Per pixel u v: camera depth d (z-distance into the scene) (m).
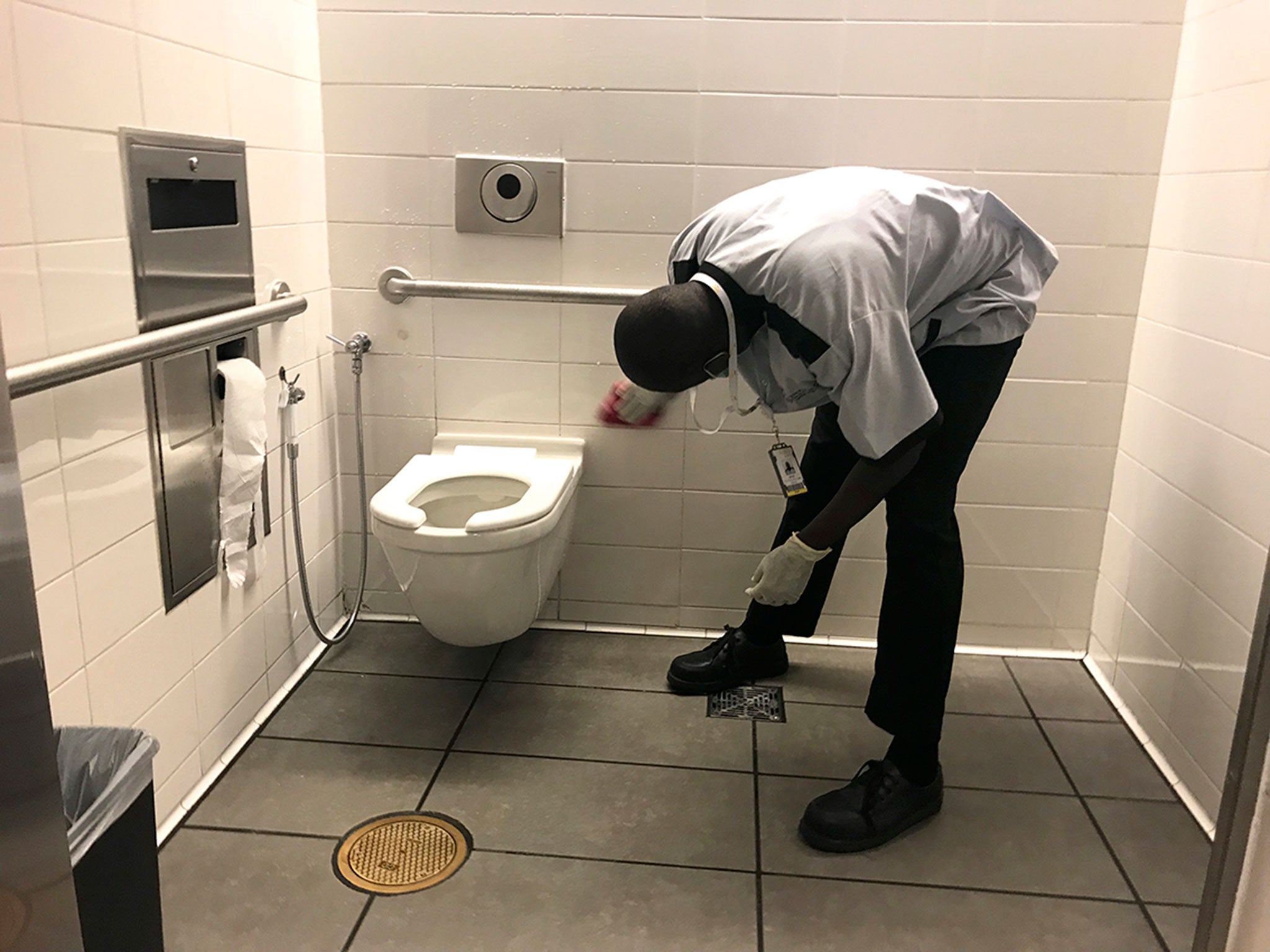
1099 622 2.18
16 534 0.74
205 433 1.64
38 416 1.23
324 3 1.99
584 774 1.79
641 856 1.58
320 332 2.12
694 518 2.23
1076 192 1.97
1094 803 1.73
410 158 2.07
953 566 1.56
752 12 1.93
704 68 1.97
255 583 1.89
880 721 1.63
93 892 1.05
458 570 1.72
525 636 2.29
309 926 1.42
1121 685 2.05
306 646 2.16
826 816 1.59
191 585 1.63
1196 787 1.71
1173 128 1.91
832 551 1.94
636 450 2.20
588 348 2.14
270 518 1.93
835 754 1.86
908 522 1.54
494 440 2.21
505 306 2.13
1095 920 1.46
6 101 1.14
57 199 1.24
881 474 1.40
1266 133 1.56
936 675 1.58
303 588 2.01
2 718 0.74
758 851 1.59
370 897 1.47
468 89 2.02
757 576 1.61
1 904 0.76
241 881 1.50
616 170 2.04
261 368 1.84
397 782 1.75
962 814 1.70
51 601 1.27
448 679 2.10
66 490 1.29
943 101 1.95
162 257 1.47
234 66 1.68
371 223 2.11
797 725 1.95
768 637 2.07
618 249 2.08
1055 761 1.85
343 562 2.33
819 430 1.87
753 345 1.49
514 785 1.75
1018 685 2.12
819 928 1.44
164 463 1.52
